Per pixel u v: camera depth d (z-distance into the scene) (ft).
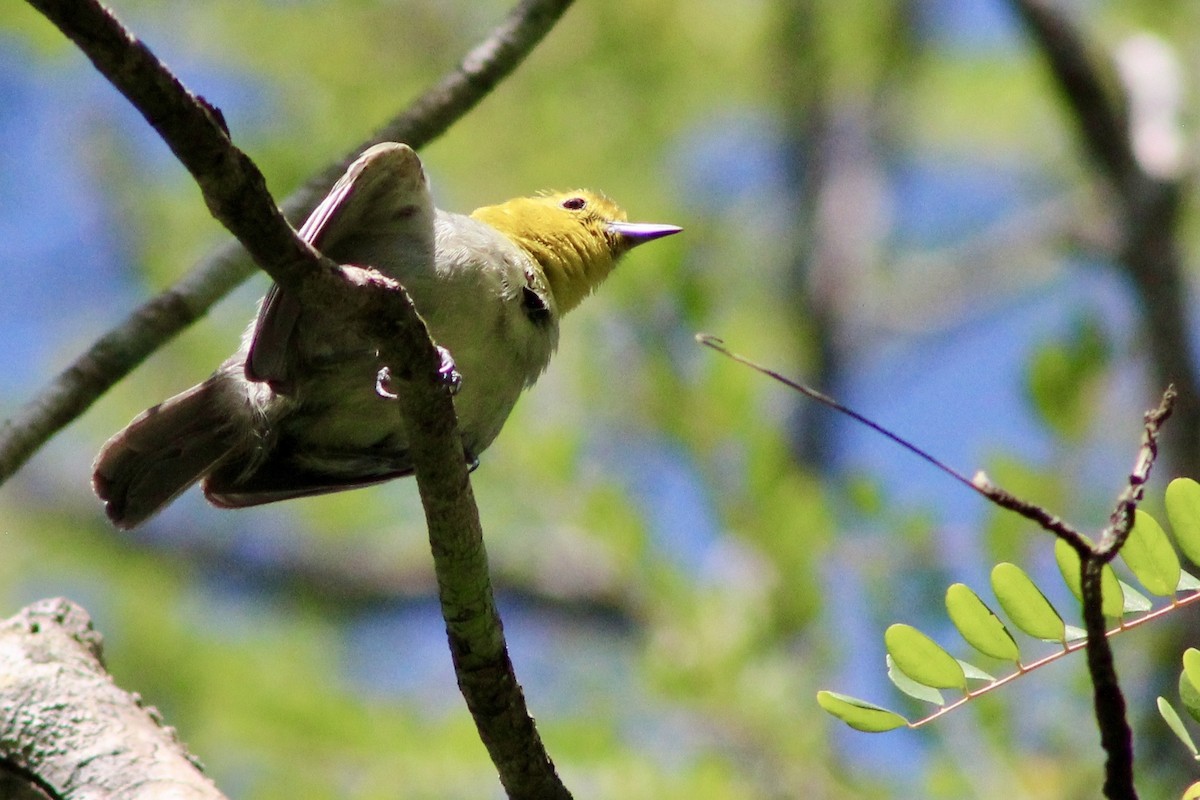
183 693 47.29
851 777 34.83
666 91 58.49
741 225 62.54
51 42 55.77
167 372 56.90
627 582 39.88
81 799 19.62
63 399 27.37
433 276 24.43
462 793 38.27
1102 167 46.26
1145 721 33.86
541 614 51.70
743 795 34.63
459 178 55.57
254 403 25.20
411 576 61.82
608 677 39.24
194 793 19.51
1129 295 44.45
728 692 35.86
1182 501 17.16
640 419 40.96
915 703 33.86
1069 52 46.50
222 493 26.50
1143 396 41.55
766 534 37.29
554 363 43.24
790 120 64.75
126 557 60.39
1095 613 15.65
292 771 39.99
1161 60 48.78
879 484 37.04
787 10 62.39
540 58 56.95
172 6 57.93
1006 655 17.56
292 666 48.29
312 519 58.65
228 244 28.58
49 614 22.18
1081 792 32.50
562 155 56.18
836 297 63.16
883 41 66.28
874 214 65.77
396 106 56.08
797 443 56.29
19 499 60.90
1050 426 35.01
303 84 56.85
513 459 42.42
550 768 20.70
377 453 26.66
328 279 17.42
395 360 18.28
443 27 58.08
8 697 20.61
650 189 57.21
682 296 40.65
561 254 29.55
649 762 35.53
